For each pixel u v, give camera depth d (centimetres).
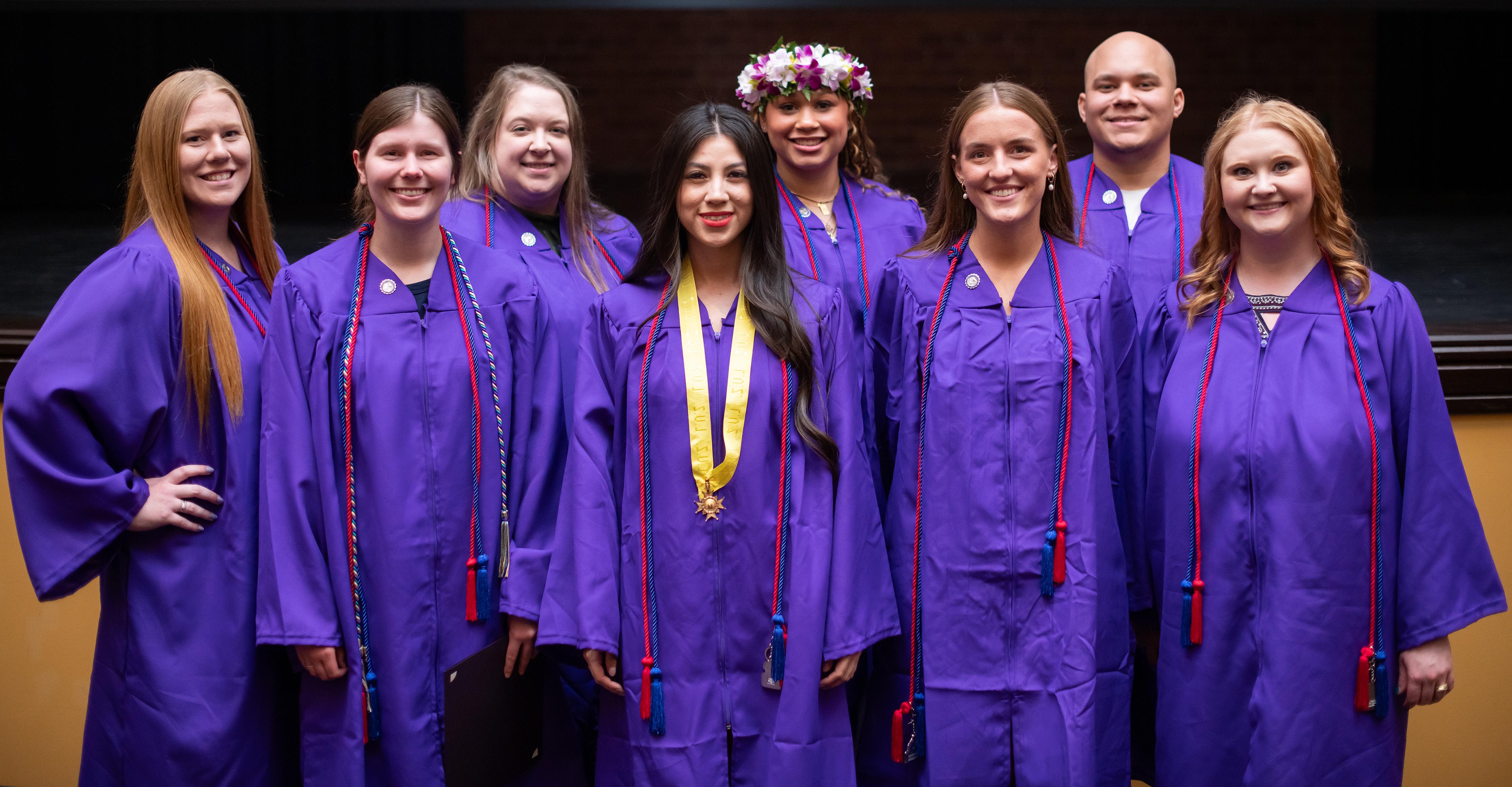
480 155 297
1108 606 242
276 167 906
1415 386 229
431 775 235
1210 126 987
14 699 322
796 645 229
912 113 988
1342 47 967
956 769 243
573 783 262
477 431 239
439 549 236
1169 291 253
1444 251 502
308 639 227
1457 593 229
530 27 969
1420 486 229
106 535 230
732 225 234
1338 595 227
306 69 899
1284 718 227
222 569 237
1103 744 242
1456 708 311
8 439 229
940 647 243
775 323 234
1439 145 931
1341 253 233
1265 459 229
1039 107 245
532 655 242
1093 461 239
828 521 235
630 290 245
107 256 238
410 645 233
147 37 852
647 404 236
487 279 246
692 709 233
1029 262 250
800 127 303
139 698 236
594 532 234
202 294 237
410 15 923
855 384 244
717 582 235
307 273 238
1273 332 235
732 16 970
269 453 232
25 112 823
